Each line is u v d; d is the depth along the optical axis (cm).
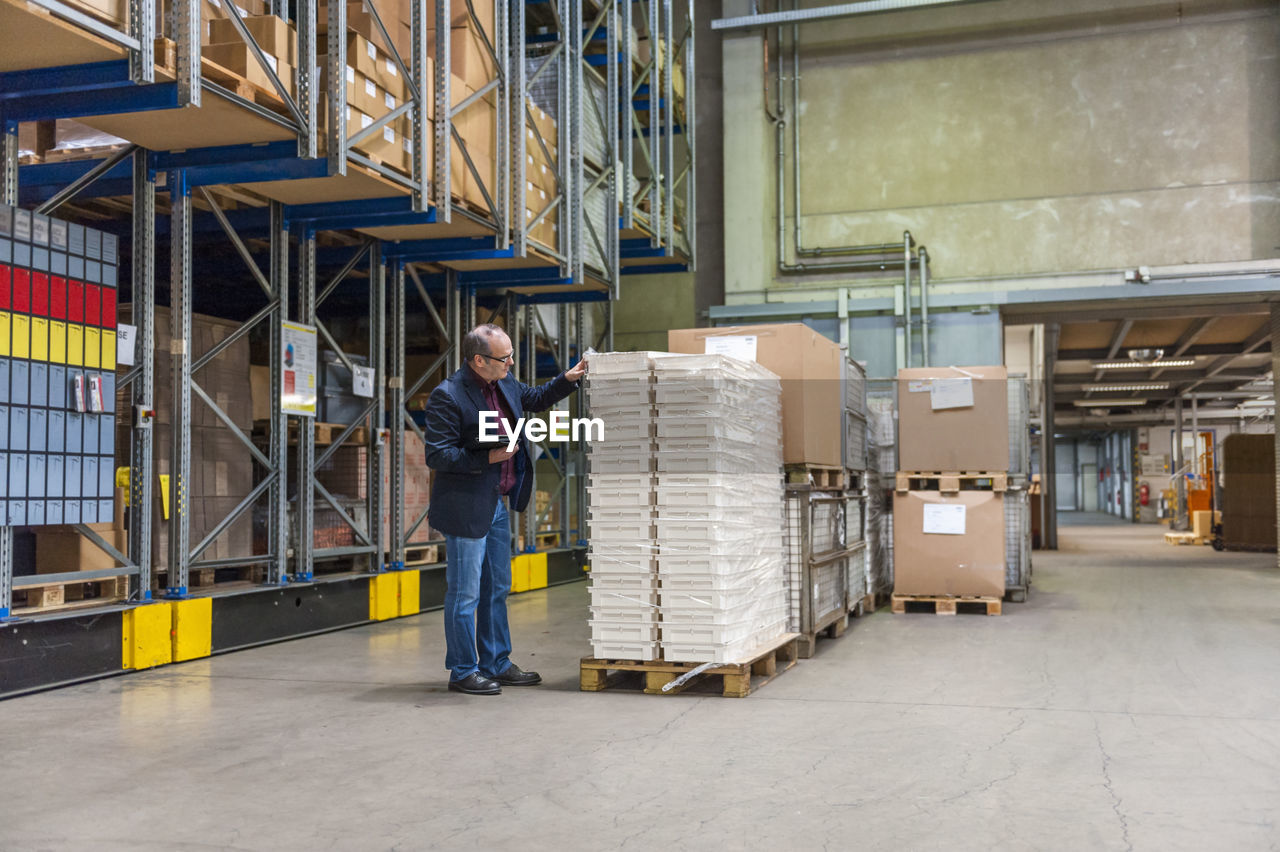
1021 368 1784
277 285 706
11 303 501
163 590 650
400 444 848
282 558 703
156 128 574
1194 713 470
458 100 738
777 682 550
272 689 532
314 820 315
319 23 654
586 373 524
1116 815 320
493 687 518
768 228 1403
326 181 656
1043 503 1827
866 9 1295
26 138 634
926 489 909
